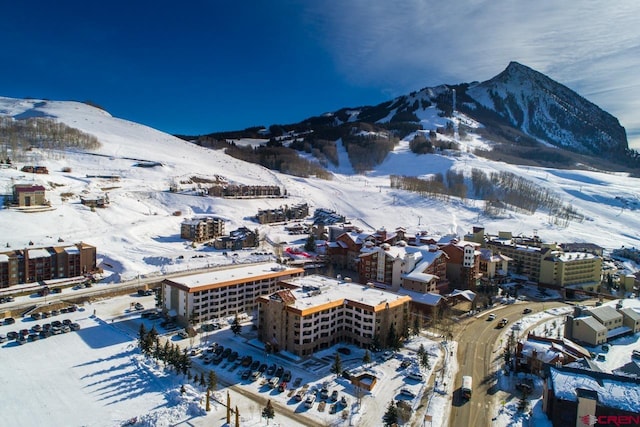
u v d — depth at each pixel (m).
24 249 144.00
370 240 182.62
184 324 117.75
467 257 161.00
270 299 106.19
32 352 98.38
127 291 143.75
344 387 87.50
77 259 150.88
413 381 91.06
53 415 75.19
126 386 85.31
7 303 126.25
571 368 77.69
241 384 87.31
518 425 75.62
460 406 82.12
